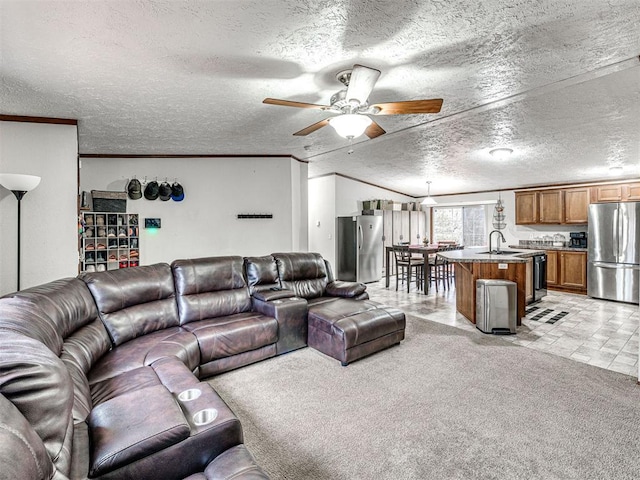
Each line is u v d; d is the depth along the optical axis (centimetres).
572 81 264
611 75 256
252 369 292
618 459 178
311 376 279
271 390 255
